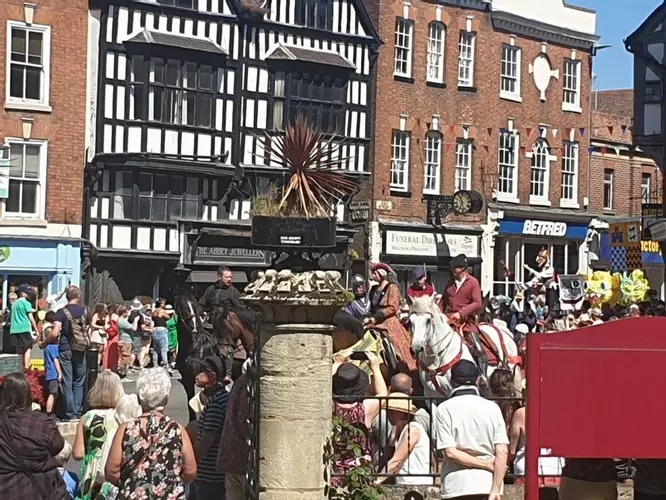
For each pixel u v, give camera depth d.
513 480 10.11
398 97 35.25
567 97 40.28
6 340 27.83
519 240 38.69
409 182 35.50
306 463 7.39
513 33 38.31
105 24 30.11
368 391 9.73
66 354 15.80
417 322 11.78
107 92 30.14
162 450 7.20
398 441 9.83
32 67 29.12
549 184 39.44
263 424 7.44
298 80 33.38
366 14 34.69
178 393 19.92
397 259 34.72
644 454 5.82
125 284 30.56
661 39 35.28
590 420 5.82
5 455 7.25
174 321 26.39
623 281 24.39
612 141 41.66
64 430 14.52
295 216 7.50
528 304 25.80
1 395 7.47
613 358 5.84
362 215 34.16
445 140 36.38
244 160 32.44
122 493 7.12
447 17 36.41
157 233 30.92
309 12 33.78
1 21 28.58
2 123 28.56
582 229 40.09
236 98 32.28
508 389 10.28
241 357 10.46
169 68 31.02
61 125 29.38
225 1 32.16
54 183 29.23
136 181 30.59
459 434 8.15
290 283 7.38
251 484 7.62
